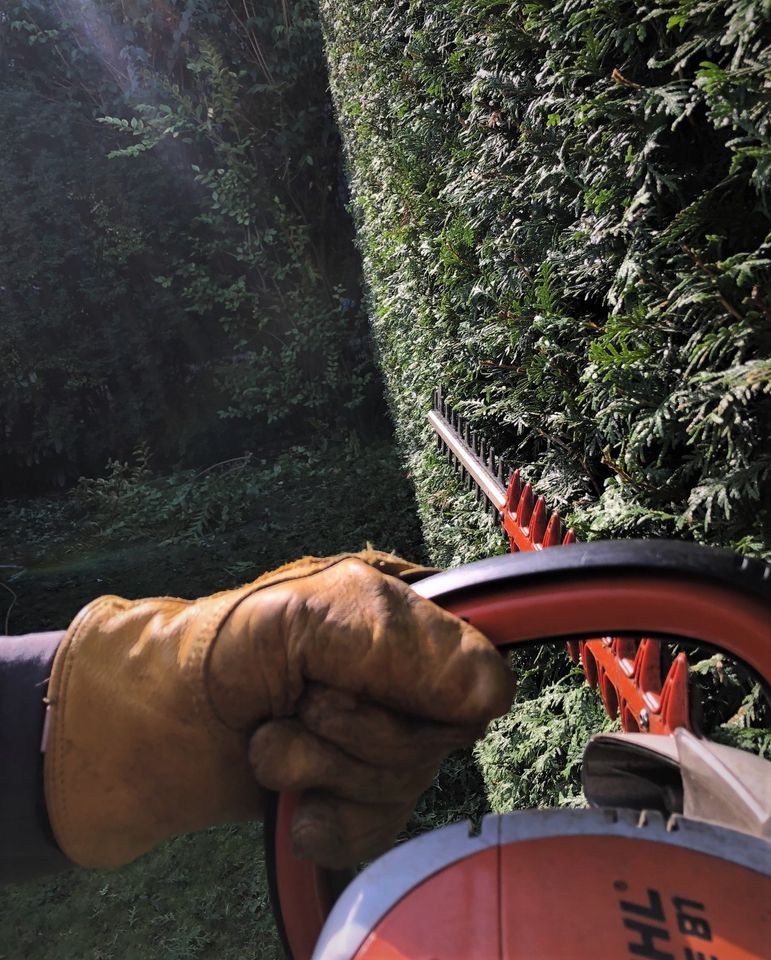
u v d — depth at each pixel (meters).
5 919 3.34
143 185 10.57
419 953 0.50
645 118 1.29
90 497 10.52
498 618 0.66
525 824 0.56
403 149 3.49
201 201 10.72
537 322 1.77
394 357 5.57
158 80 10.25
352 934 0.52
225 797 0.75
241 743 0.72
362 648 0.65
